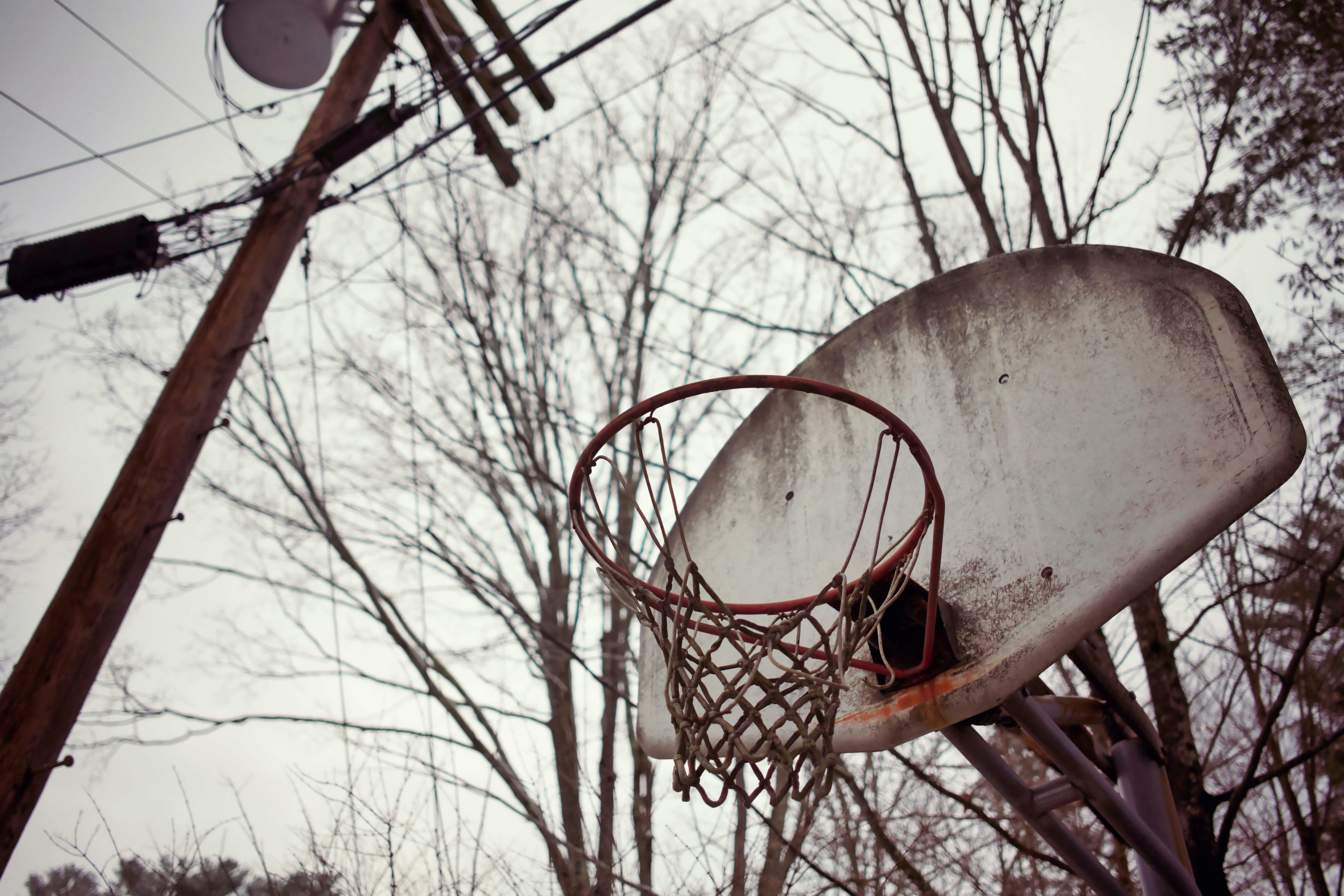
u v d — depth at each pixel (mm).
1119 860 4906
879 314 3623
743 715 2680
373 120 5344
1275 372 2459
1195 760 4078
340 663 6250
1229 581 5562
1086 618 2531
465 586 6922
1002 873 5539
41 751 3701
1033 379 3023
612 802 5445
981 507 2959
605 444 2945
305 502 6129
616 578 2979
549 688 6766
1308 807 5875
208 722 5285
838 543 3316
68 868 4641
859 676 2990
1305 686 5434
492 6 6508
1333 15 5055
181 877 4500
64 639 3904
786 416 3801
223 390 4723
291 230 5305
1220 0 5348
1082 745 3604
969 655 2760
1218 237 5465
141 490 4301
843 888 3961
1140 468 2615
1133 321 2830
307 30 5133
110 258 5027
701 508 3906
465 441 7988
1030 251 3225
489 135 6781
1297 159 5246
